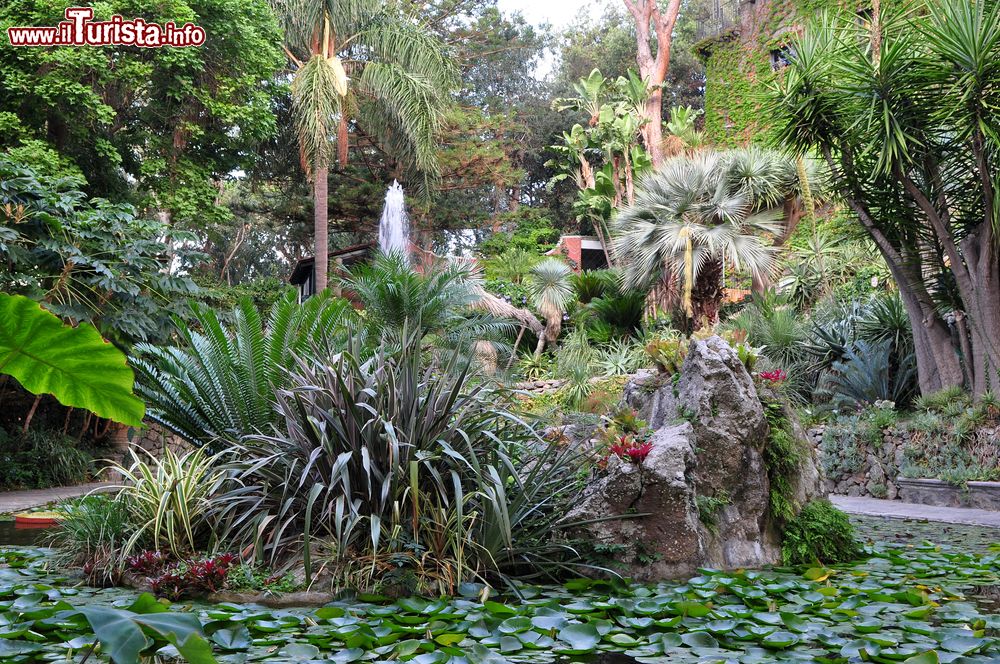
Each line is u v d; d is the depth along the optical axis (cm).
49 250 970
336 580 349
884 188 902
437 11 3225
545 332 1764
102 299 1020
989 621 291
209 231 1905
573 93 3716
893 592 346
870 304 1180
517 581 377
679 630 281
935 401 936
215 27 1422
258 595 340
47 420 1182
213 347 576
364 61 1877
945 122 808
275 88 1661
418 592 344
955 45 763
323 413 390
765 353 1238
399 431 379
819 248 1354
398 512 365
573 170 3005
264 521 373
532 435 439
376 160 2859
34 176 952
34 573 398
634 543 405
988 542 546
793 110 907
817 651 253
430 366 409
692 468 423
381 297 1067
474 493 365
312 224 2903
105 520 411
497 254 2980
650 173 1572
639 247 1496
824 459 1042
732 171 1518
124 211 1048
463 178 2898
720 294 1479
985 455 843
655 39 3641
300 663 231
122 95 1396
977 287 873
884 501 917
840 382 1138
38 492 973
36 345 159
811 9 1877
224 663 231
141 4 1291
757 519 451
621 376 1345
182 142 1516
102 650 98
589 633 268
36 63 1222
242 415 558
